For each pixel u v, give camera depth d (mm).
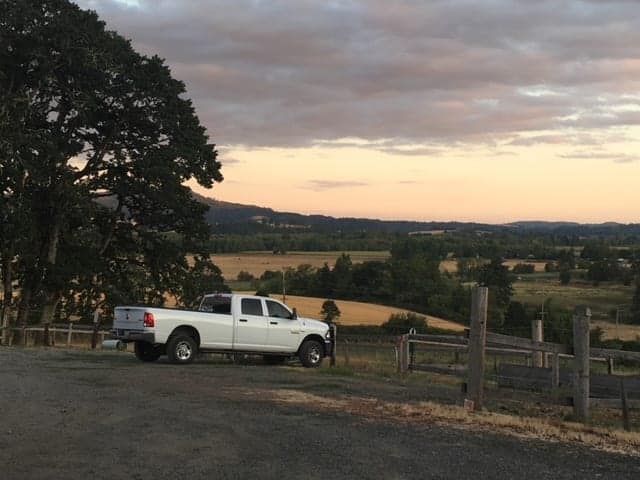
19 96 33094
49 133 33938
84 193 35531
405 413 10289
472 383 10930
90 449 7523
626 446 8375
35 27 32281
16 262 34875
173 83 38000
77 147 34688
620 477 6859
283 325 19219
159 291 40188
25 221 31578
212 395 11797
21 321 34781
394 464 7129
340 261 67188
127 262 39969
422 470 6914
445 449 7895
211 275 40781
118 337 18234
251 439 8211
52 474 6496
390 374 16359
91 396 11328
